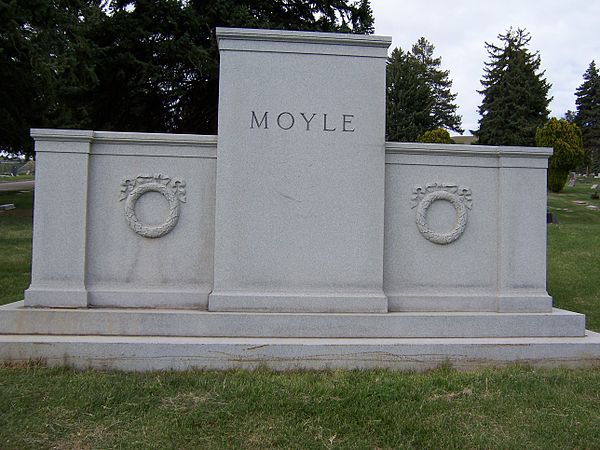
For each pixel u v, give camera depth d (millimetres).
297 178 6023
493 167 6430
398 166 6320
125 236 6043
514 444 4027
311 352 5492
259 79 6004
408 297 6223
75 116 24484
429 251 6336
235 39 5988
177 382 4961
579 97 62500
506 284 6352
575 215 24750
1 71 21172
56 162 5930
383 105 6133
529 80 44781
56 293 5852
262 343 5461
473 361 5703
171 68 22703
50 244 5914
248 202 5969
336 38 6070
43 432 4043
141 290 6000
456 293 6340
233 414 4359
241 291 5953
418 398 4773
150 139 6023
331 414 4418
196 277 6078
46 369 5203
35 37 17969
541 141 33969
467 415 4496
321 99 6066
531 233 6414
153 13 21594
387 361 5578
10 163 80062
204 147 6109
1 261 12070
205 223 6105
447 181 6383
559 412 4598
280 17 25219
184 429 4109
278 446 3932
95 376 5086
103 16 22312
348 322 5812
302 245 6020
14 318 5633
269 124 6000
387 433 4160
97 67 21203
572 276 11125
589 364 5848
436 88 63531
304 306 5938
